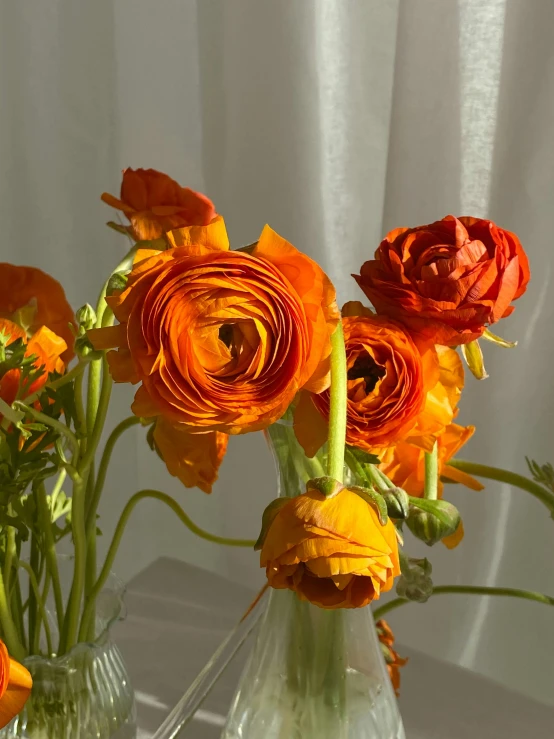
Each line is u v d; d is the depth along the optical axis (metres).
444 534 0.33
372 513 0.27
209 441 0.33
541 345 0.54
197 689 0.45
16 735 0.38
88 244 0.70
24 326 0.37
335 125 0.57
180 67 0.62
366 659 0.37
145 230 0.36
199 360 0.25
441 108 0.49
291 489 0.34
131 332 0.25
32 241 0.71
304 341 0.25
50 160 0.68
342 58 0.56
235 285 0.25
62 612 0.38
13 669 0.31
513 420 0.57
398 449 0.35
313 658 0.36
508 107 0.49
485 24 0.48
